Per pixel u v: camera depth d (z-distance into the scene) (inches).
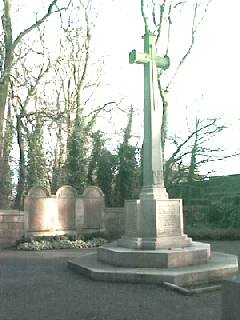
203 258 409.1
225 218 962.1
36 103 1085.1
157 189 436.5
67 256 588.1
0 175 938.1
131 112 1106.1
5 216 751.1
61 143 1082.1
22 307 295.1
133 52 457.7
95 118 1095.6
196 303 302.5
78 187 1000.9
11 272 444.5
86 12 1130.0
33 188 763.4
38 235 753.0
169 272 366.3
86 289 350.3
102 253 447.2
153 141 446.0
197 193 1082.1
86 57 1147.9
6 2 915.4
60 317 269.0
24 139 1010.1
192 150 1047.0
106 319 263.7
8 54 912.3
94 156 1076.5
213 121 1030.4
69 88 1155.9
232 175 1083.3
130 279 370.6
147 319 263.3
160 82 1042.1
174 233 430.9
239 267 418.9
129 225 447.5
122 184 1045.8
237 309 175.5
